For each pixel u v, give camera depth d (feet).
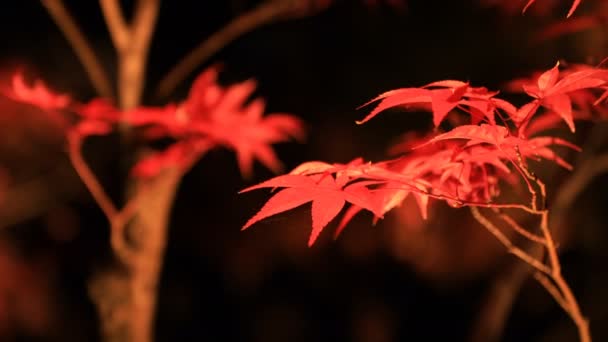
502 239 4.29
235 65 15.05
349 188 3.44
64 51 14.97
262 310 15.51
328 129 14.87
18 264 14.03
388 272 14.82
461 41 14.43
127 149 8.68
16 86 6.18
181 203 14.85
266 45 15.25
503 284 11.68
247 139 6.93
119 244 7.83
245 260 15.12
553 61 12.74
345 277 15.14
